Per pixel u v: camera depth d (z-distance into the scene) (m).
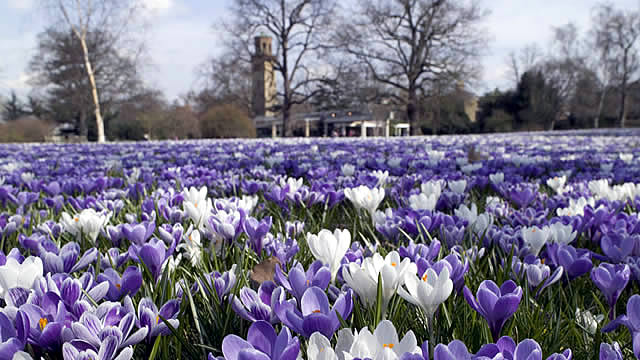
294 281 1.25
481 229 2.17
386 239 2.19
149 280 1.60
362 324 1.26
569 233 1.93
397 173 5.61
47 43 40.28
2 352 0.93
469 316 1.43
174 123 52.53
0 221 2.34
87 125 59.97
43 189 4.14
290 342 0.89
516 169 5.48
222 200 2.59
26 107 63.22
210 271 1.84
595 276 1.45
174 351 1.30
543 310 1.48
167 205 2.70
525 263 1.67
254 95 51.44
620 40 60.12
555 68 66.88
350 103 48.25
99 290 1.27
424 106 48.00
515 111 69.19
